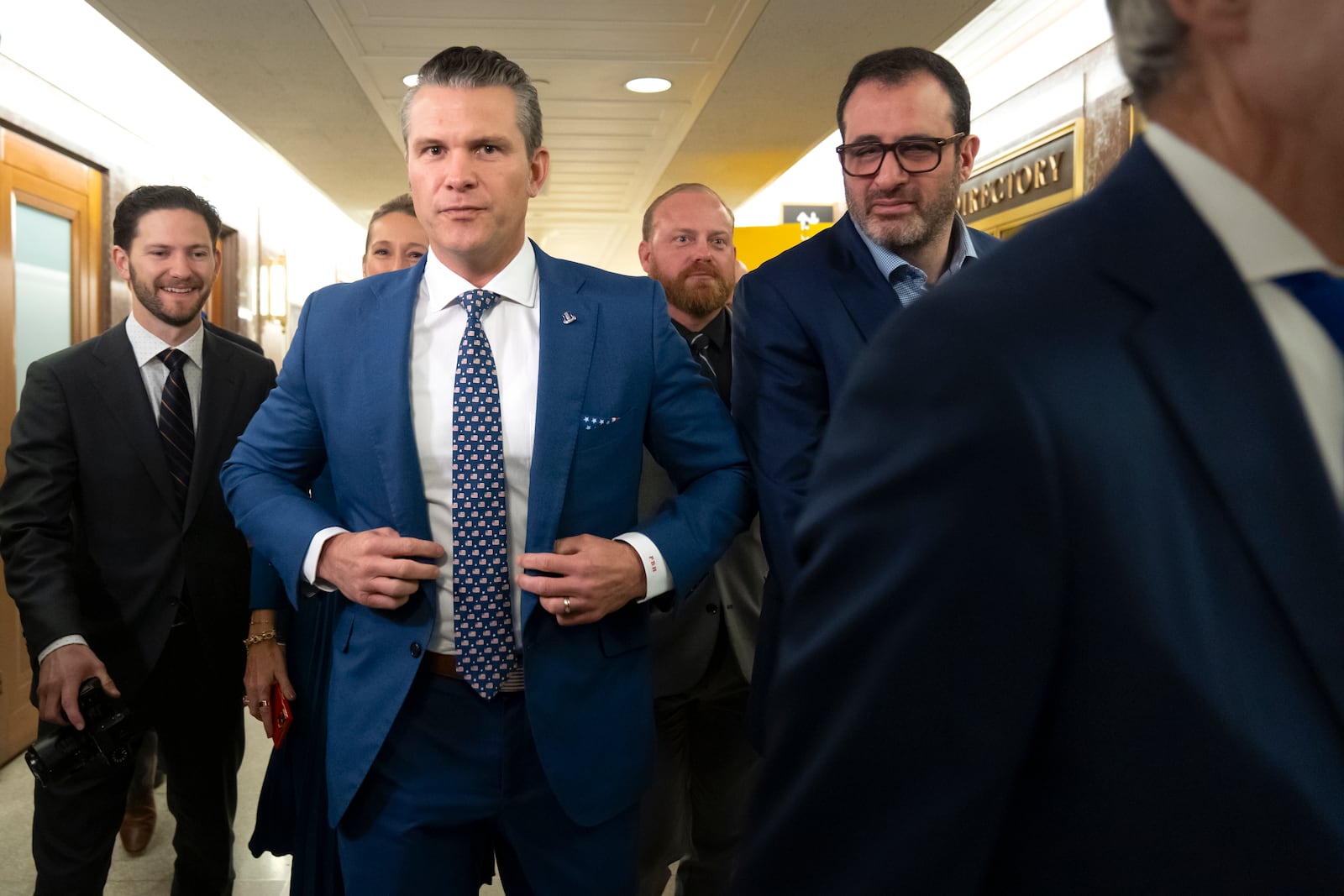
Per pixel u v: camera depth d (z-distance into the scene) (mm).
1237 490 453
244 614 2389
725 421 1641
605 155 7098
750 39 4523
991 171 5516
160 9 4027
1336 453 476
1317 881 436
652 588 1449
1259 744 439
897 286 1707
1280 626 448
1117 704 458
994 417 456
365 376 1508
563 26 4504
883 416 502
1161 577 448
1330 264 480
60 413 2248
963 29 5289
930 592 472
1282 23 454
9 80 4000
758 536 2350
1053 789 491
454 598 1455
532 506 1446
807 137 6227
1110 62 4367
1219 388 464
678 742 2324
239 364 2480
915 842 488
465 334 1494
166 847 3225
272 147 6262
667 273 2602
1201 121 502
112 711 2045
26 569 2115
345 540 1440
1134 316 477
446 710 1481
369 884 1470
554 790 1445
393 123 5727
